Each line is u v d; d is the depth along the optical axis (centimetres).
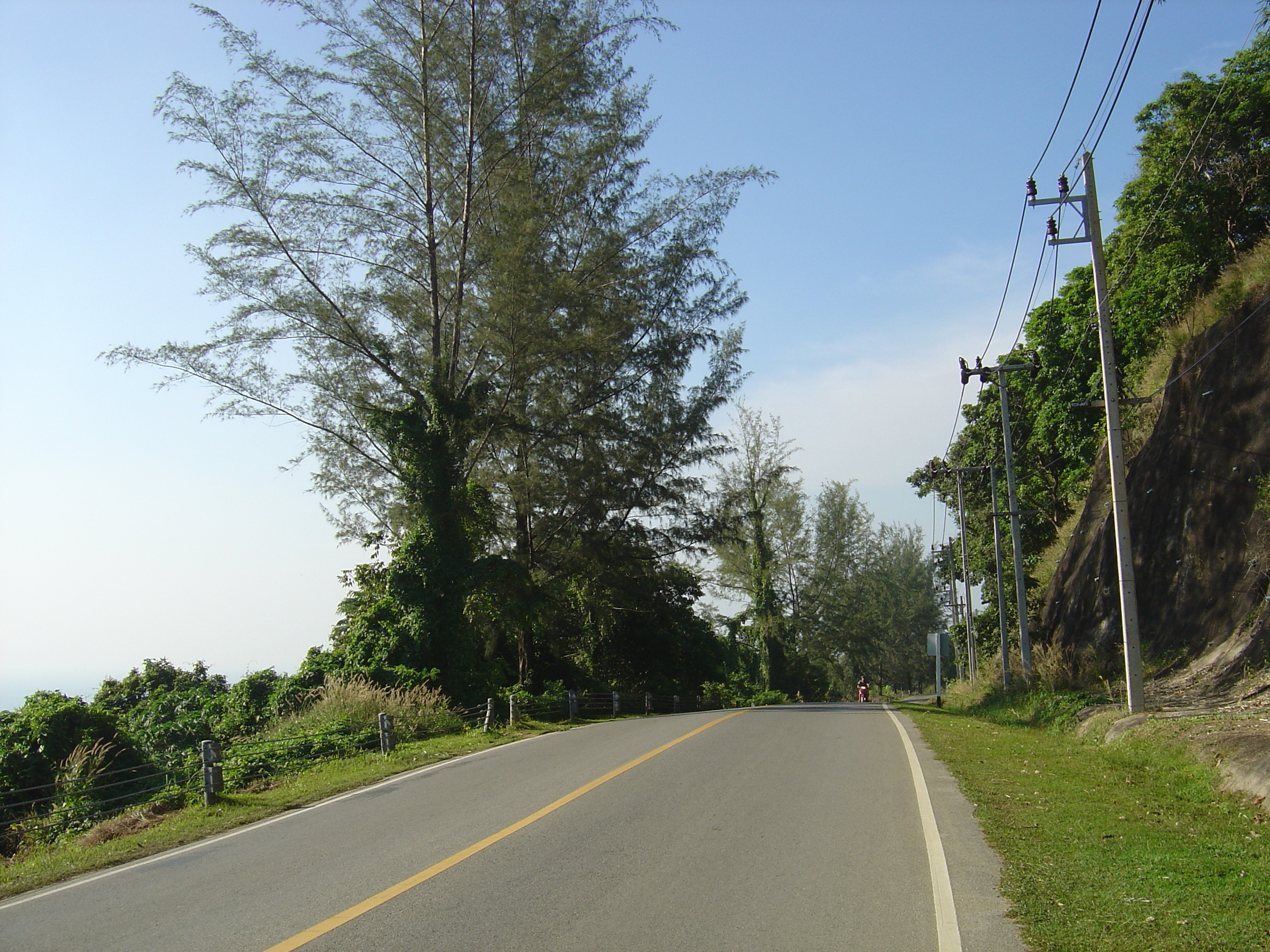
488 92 2970
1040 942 590
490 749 1850
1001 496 4694
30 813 1656
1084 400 3728
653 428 3556
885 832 920
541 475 3334
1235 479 2005
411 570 2817
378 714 2192
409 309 2945
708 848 866
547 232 3170
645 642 4281
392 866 844
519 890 741
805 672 6819
